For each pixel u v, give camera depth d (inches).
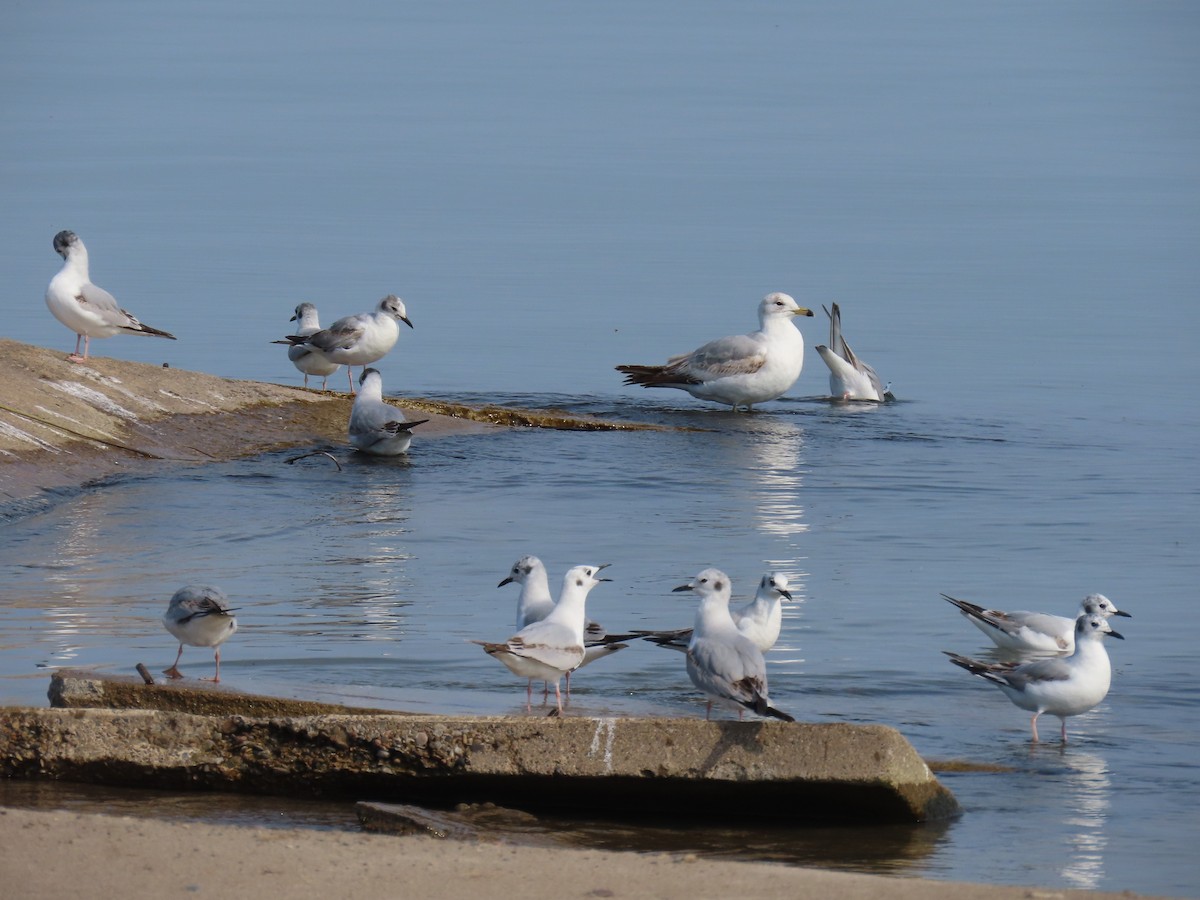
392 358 1375.5
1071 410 1198.3
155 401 1020.5
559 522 849.5
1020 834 459.2
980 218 2171.5
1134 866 436.1
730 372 1179.3
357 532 817.5
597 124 3262.8
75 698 524.7
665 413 1174.3
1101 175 2593.5
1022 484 954.7
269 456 993.5
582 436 1080.2
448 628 648.4
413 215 2143.2
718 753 467.8
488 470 972.6
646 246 1927.9
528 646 513.3
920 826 465.1
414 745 478.9
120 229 1988.2
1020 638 625.0
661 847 446.6
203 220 2071.9
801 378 1368.1
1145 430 1125.7
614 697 562.3
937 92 3878.0
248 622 649.0
